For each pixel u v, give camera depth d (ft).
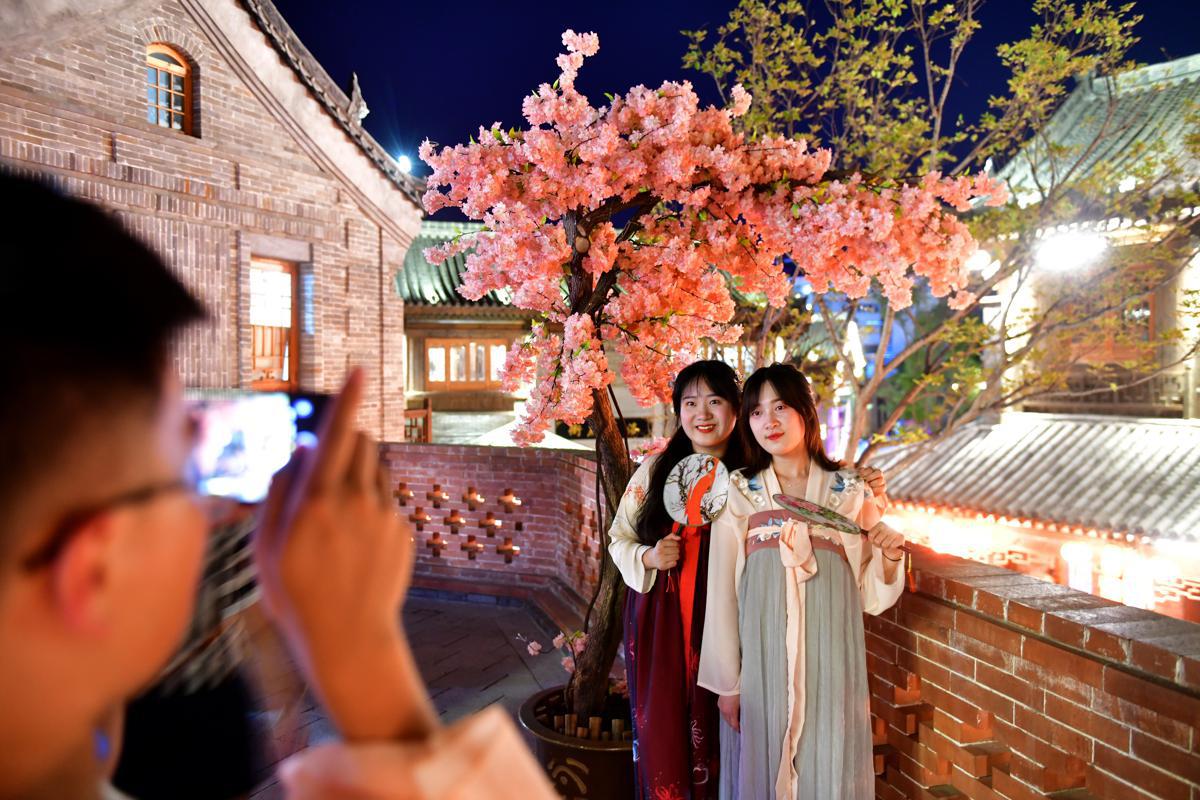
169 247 36.70
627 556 9.62
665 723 9.23
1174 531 40.98
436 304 68.28
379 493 1.55
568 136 10.41
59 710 1.19
